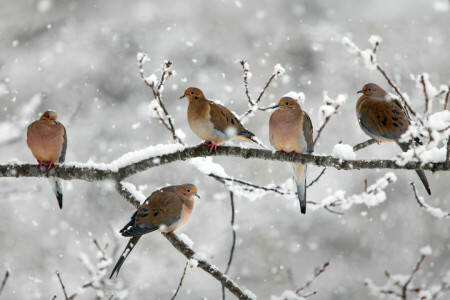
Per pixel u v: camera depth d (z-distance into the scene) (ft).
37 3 54.54
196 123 25.09
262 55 58.80
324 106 19.54
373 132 26.58
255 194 25.46
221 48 59.00
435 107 51.19
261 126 54.54
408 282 16.83
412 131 17.85
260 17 61.26
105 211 49.78
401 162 18.83
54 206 49.47
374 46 18.53
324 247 52.65
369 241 53.11
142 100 54.85
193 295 47.75
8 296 45.42
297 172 24.81
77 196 50.21
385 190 54.75
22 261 47.21
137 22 59.21
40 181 49.49
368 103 26.68
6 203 48.98
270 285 50.37
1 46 52.90
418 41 59.62
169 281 47.83
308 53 59.06
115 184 23.35
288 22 61.05
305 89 57.06
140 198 23.31
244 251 51.44
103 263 19.04
